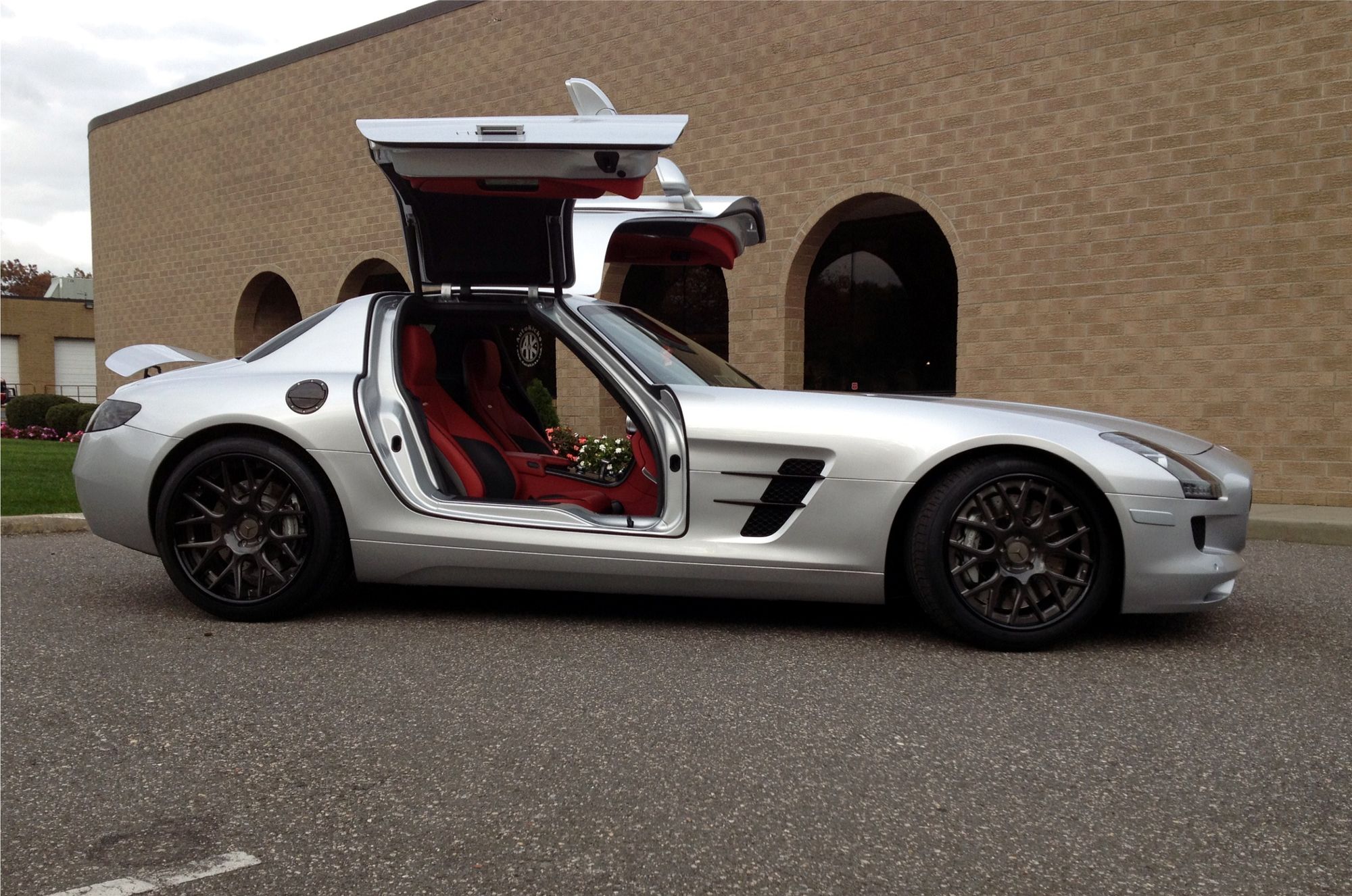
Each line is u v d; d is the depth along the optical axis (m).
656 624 3.52
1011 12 8.84
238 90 15.91
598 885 1.73
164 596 3.98
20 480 8.31
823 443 3.25
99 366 19.23
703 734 2.43
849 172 9.91
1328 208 7.43
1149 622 3.60
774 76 10.38
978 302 9.17
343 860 1.81
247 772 2.21
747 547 3.31
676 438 3.38
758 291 10.62
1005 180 8.95
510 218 3.56
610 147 3.12
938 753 2.32
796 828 1.94
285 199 15.38
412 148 3.19
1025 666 3.02
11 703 2.66
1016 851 1.85
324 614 3.65
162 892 1.70
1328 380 7.49
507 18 12.59
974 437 3.17
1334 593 4.22
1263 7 7.61
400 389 3.65
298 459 3.51
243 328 16.44
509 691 2.76
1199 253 8.00
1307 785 2.14
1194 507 3.16
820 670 2.96
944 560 3.18
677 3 11.08
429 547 3.47
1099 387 8.53
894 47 9.55
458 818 1.98
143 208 17.89
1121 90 8.30
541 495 3.96
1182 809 2.03
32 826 1.95
